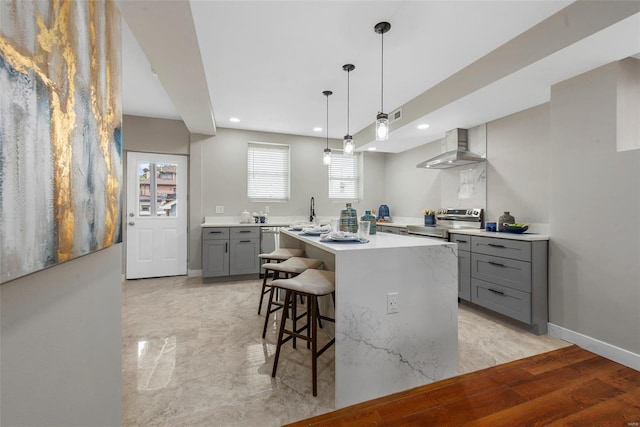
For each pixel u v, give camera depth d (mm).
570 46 1866
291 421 1434
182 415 1476
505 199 3312
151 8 1646
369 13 1932
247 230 4168
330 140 5281
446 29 2104
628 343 1972
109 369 1065
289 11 1909
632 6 1582
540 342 2318
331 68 2670
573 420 1373
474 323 2734
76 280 825
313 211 5129
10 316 561
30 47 546
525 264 2494
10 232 487
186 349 2160
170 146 4309
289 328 2559
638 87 2121
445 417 1423
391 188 5527
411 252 1700
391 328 1650
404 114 3602
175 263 4453
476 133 3660
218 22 2018
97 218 850
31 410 627
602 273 2117
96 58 850
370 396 1597
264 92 3209
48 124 602
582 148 2240
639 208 1926
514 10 1902
